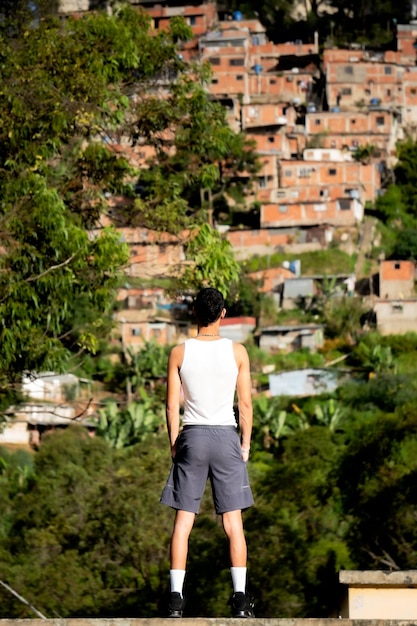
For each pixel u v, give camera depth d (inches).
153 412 2400.3
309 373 2751.0
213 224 3516.2
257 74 4215.1
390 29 4660.4
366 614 398.9
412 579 398.3
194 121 904.3
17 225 690.2
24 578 1129.4
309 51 4360.2
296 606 1139.3
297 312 3164.4
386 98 4190.5
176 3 4397.1
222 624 283.3
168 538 1168.8
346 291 3238.2
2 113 757.9
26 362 685.9
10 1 837.8
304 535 1355.8
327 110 4170.8
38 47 808.9
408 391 2556.6
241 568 321.4
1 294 674.8
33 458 1972.2
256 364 2918.3
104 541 1180.5
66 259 690.8
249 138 3878.0
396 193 3752.5
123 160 828.0
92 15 871.1
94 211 837.2
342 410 2449.6
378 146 3905.0
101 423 2167.8
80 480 1331.2
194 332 3031.5
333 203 3499.0
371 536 1375.5
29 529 1301.7
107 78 837.8
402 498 1381.6
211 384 327.0
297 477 1542.8
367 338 2984.7
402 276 3265.3
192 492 324.8
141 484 1242.6
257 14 4606.3
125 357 2849.4
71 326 1172.5
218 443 324.5
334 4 4756.4
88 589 1133.1
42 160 758.5
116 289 764.0
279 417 2301.9
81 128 808.3
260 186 3666.3
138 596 1139.3
